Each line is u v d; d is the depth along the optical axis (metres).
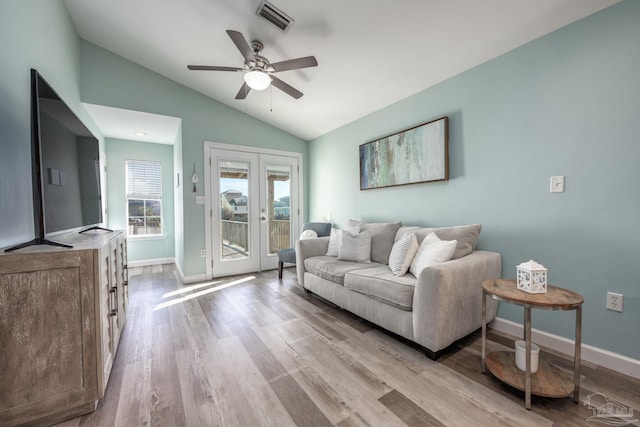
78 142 2.05
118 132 4.23
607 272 1.67
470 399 1.41
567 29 1.81
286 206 4.65
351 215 3.90
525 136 2.03
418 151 2.81
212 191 3.92
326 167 4.41
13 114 1.48
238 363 1.76
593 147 1.71
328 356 1.84
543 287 1.46
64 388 1.25
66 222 1.79
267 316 2.54
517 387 1.40
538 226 1.97
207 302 2.93
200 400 1.41
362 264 2.75
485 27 1.94
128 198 4.72
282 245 4.61
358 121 3.75
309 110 3.75
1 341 1.14
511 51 2.10
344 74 2.81
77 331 1.28
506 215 2.15
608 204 1.66
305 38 2.38
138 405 1.38
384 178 3.24
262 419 1.28
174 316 2.55
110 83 3.19
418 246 2.34
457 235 2.17
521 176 2.05
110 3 2.42
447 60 2.34
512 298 1.38
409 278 2.11
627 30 1.57
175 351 1.92
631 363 1.58
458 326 1.83
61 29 2.37
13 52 1.50
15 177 1.48
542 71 1.93
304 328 2.28
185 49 2.92
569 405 1.36
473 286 1.93
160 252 4.98
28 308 1.19
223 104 4.00
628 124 1.58
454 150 2.52
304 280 3.18
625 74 1.59
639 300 1.56
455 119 2.51
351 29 2.20
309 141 4.87
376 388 1.50
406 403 1.38
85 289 1.30
